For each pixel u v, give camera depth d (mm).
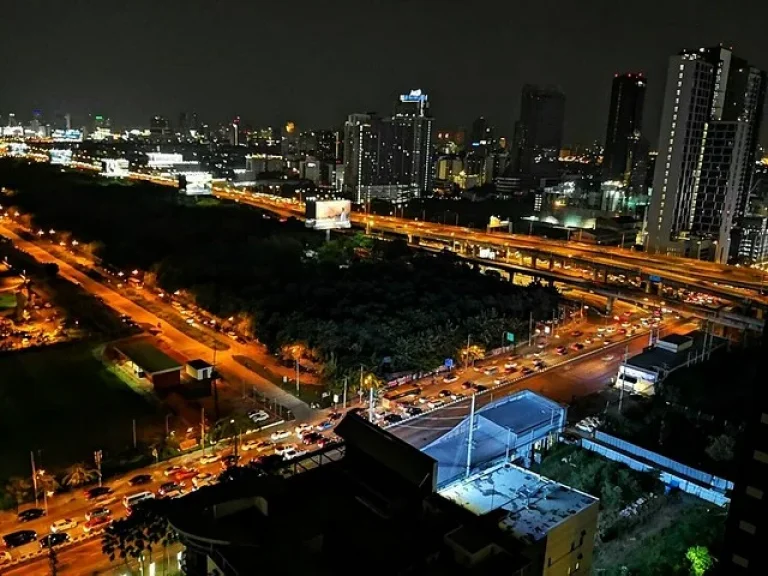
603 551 119000
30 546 119375
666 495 135625
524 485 114625
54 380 191875
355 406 180500
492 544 81562
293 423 170375
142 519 109000
